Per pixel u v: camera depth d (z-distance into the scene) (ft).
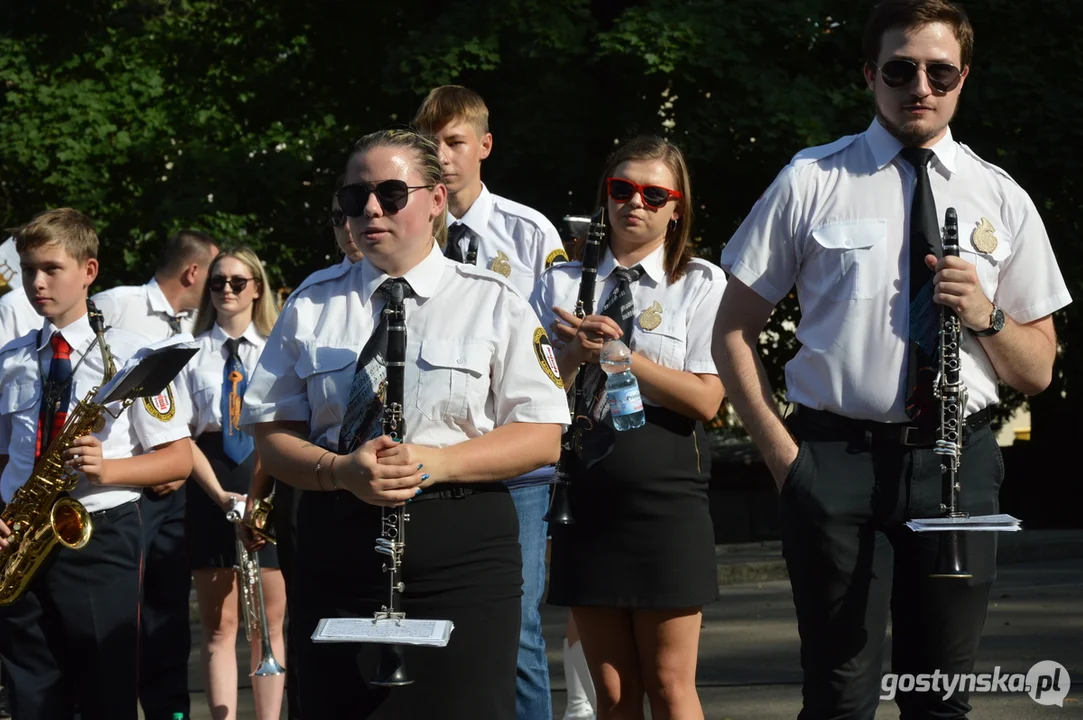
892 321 11.13
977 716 19.44
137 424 15.80
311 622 10.47
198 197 47.98
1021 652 25.02
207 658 19.43
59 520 15.19
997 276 11.48
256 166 48.60
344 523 10.33
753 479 59.00
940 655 11.08
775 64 42.78
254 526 17.57
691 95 41.88
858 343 11.17
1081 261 43.62
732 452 63.31
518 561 10.65
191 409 20.29
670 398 14.17
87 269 16.07
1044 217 43.80
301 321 10.83
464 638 10.21
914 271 11.12
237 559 19.01
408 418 10.39
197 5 55.72
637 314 14.87
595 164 43.73
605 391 14.29
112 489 15.65
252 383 10.87
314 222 50.75
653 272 15.01
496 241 16.75
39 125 53.57
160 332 21.86
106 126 53.78
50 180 53.52
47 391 15.72
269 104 53.72
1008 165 42.32
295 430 10.85
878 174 11.48
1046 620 29.07
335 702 10.28
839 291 11.31
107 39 54.90
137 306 21.74
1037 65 42.63
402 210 10.48
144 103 55.01
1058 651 25.08
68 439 15.19
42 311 15.84
